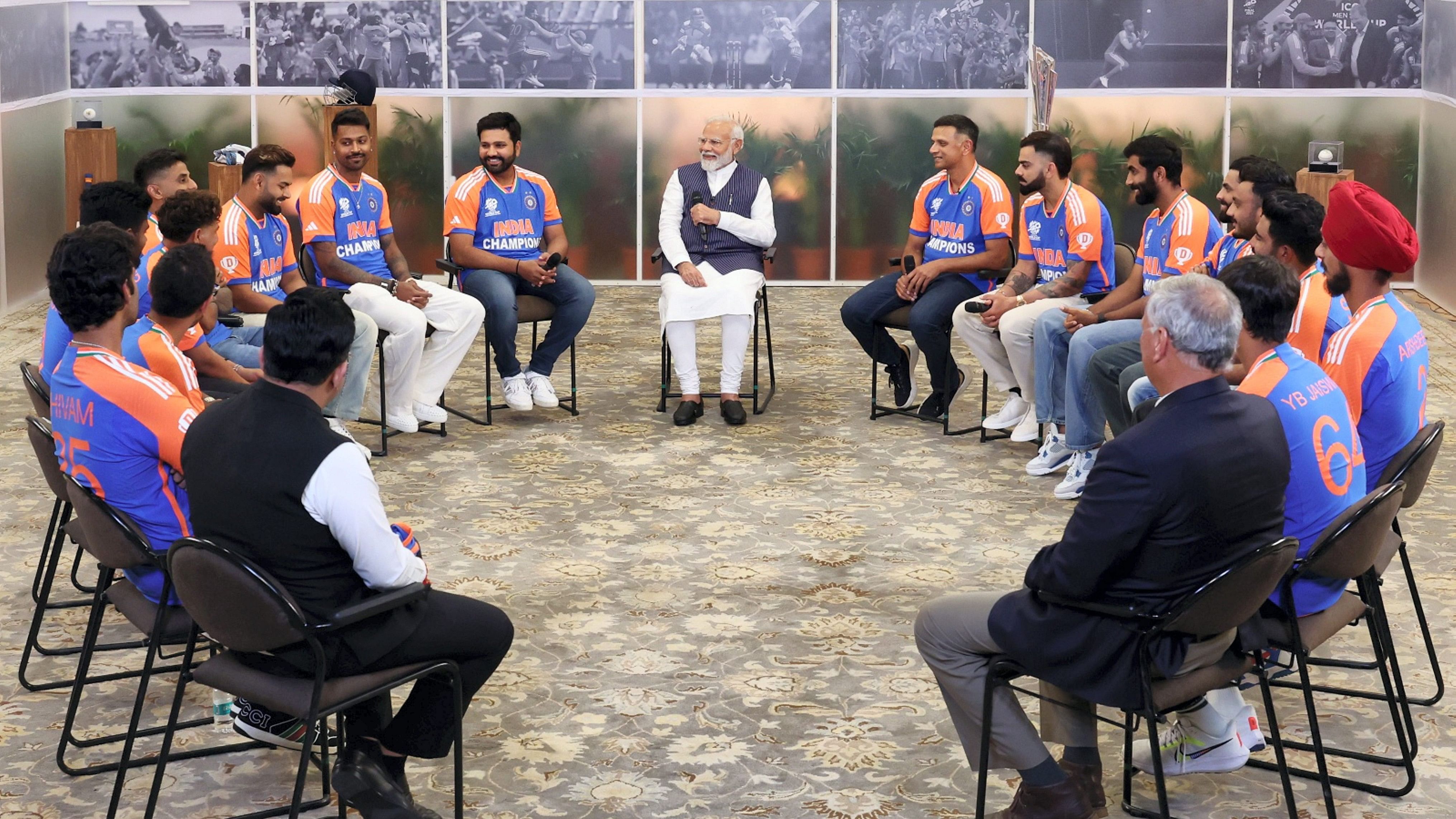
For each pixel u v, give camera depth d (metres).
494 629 2.84
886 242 9.52
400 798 2.78
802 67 9.32
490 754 3.22
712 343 7.83
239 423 2.61
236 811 2.96
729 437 5.97
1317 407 2.91
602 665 3.70
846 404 6.54
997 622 2.69
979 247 6.04
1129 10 9.14
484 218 6.21
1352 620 3.00
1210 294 2.53
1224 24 9.12
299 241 9.34
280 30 9.26
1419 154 9.08
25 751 3.21
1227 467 2.48
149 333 3.43
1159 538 2.51
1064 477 5.42
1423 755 3.20
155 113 9.32
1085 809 2.79
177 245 4.23
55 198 8.95
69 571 4.35
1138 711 2.61
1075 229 5.55
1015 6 9.18
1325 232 3.33
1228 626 2.58
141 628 2.95
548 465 5.55
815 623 3.99
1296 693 3.54
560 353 6.36
